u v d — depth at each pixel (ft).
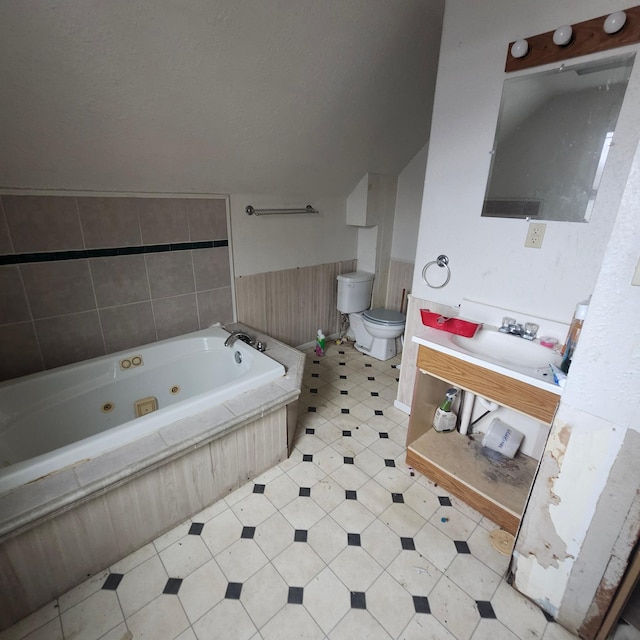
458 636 3.97
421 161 9.86
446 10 5.55
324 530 5.16
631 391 3.22
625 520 3.44
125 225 6.57
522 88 5.03
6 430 5.33
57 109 4.63
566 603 4.02
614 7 4.15
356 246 11.31
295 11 4.77
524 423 6.24
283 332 10.16
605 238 4.71
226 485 5.60
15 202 5.43
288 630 3.98
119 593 4.30
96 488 4.05
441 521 5.37
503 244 5.68
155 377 7.09
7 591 3.84
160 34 4.28
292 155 7.57
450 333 5.82
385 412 7.97
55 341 6.26
